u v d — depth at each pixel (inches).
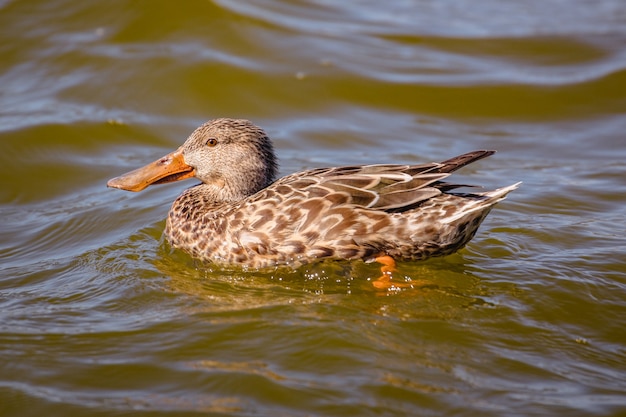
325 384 375.6
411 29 917.8
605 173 669.3
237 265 490.6
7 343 415.2
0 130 704.4
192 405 363.9
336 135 738.8
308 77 803.4
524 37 896.9
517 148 725.3
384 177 464.8
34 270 512.1
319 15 933.2
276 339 411.5
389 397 365.7
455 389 372.2
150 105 762.2
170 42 832.3
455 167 463.8
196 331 421.4
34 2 874.8
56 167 676.1
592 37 900.6
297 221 466.3
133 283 482.0
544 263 499.8
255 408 359.9
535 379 381.7
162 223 574.6
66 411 362.0
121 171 674.2
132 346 410.6
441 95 796.0
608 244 532.4
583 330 426.9
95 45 824.3
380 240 461.1
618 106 781.9
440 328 422.3
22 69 800.9
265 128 746.2
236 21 859.4
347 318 431.8
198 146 528.7
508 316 435.8
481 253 514.6
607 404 362.3
